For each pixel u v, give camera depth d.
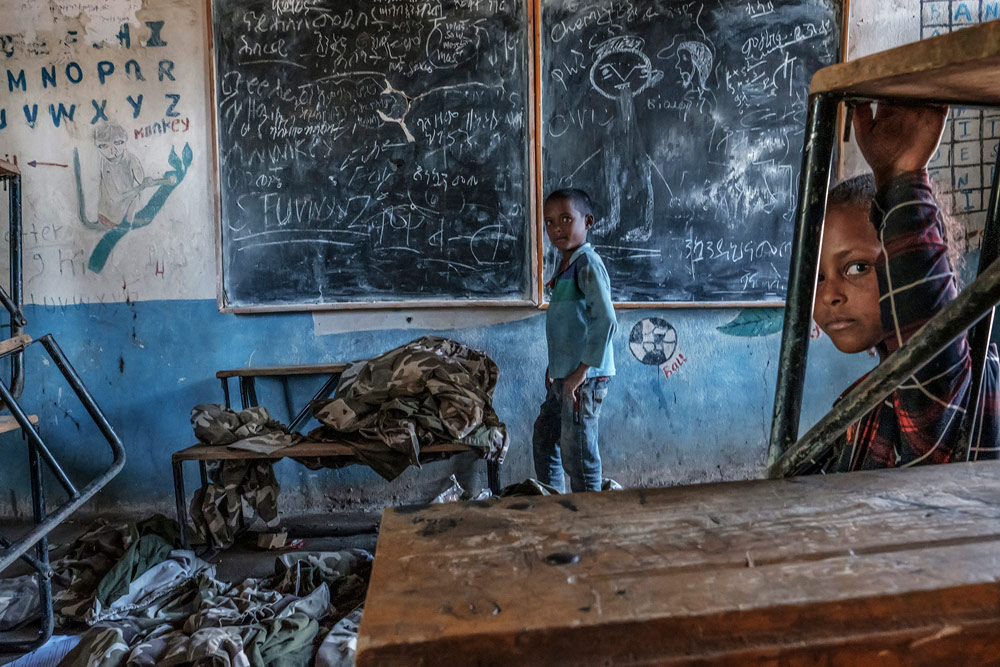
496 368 2.85
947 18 3.06
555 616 0.36
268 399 3.04
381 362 2.71
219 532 2.51
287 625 1.89
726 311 3.13
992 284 0.42
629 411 3.13
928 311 0.73
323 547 2.71
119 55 2.85
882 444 0.79
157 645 1.83
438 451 2.54
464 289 3.00
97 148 2.88
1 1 2.81
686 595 0.38
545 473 2.57
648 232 3.04
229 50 2.85
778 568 0.41
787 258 3.11
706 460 3.18
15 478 2.99
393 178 2.94
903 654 0.37
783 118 3.06
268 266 2.95
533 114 2.93
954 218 0.81
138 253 2.93
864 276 0.78
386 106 2.91
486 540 0.47
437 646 0.35
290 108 2.88
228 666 1.68
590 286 2.31
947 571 0.40
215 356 2.98
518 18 2.90
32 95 2.85
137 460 3.00
